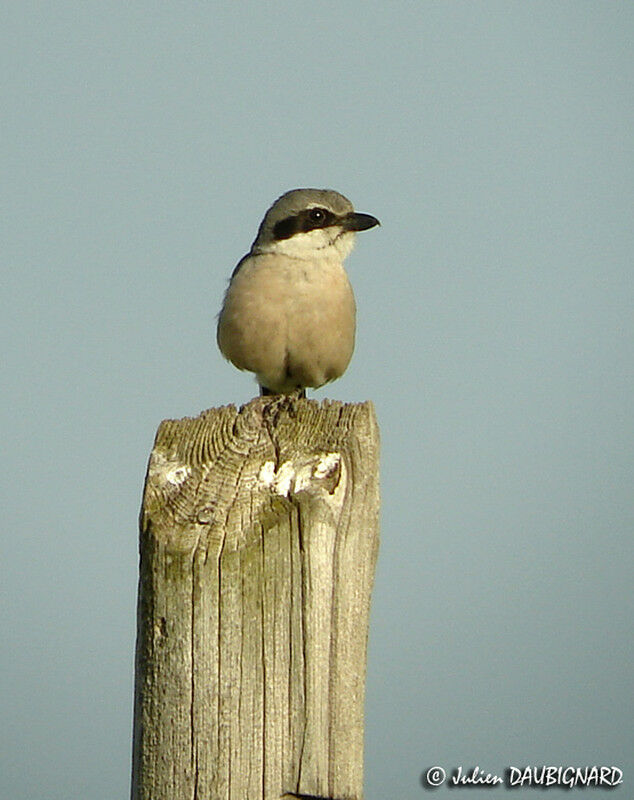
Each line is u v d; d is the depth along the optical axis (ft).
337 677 28.45
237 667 27.99
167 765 27.89
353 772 28.43
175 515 28.84
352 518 29.19
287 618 28.25
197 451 29.94
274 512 28.71
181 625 28.07
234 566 28.22
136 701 28.78
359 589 29.12
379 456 30.53
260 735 27.89
